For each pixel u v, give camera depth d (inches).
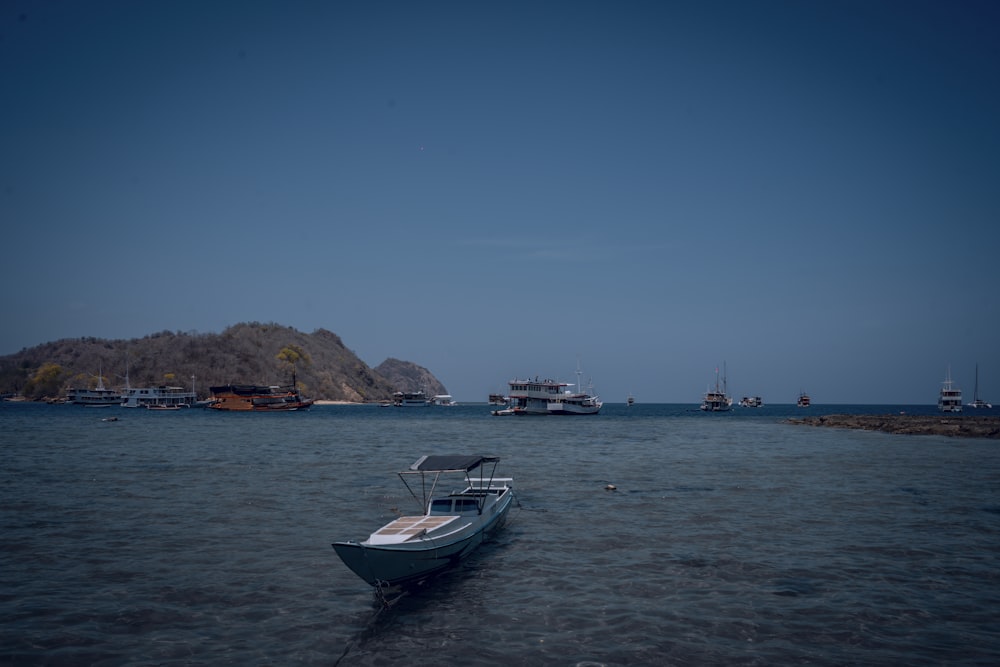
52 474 1929.1
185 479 1840.6
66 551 1045.8
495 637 716.0
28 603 807.1
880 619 761.6
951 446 3122.5
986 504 1478.8
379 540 889.5
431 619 770.2
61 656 661.9
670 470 2127.2
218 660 657.0
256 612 787.4
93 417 6446.9
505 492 1373.0
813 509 1418.6
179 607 800.3
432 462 1179.3
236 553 1039.6
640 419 6717.5
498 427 4972.9
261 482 1788.9
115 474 1937.7
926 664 646.5
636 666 643.5
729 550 1070.4
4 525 1227.2
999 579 910.4
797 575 930.1
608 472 2070.6
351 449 2886.3
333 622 759.1
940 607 800.3
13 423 5088.6
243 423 5428.2
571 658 661.3
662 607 804.0
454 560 965.8
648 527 1242.0
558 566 982.4
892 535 1169.4
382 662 654.5
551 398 6688.0
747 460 2449.6
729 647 686.5
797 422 5634.8
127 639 705.0
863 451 2859.3
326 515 1337.4
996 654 668.1
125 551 1047.0
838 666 642.2
